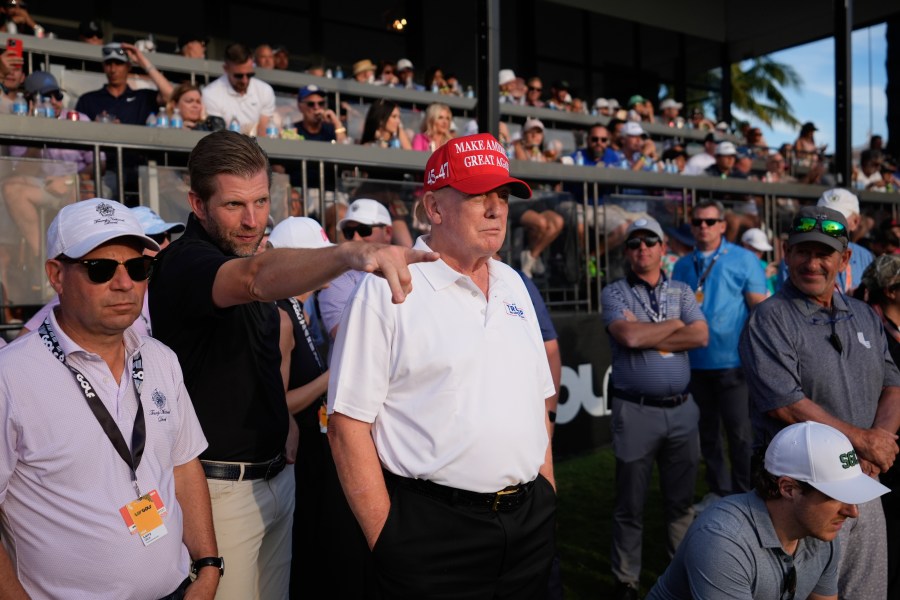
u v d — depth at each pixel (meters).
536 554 1.91
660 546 4.11
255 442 2.08
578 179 5.96
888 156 12.74
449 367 1.76
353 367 1.79
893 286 2.94
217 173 1.98
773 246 7.29
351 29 10.91
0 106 4.58
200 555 1.83
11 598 1.49
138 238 1.63
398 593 1.77
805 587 2.23
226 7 9.91
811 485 2.03
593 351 5.80
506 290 1.95
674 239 6.54
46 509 1.55
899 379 2.85
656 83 13.73
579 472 5.30
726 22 14.12
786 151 11.31
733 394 4.46
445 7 11.72
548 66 12.59
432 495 1.77
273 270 1.60
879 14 12.32
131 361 1.72
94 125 4.03
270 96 6.20
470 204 1.83
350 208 3.74
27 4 8.58
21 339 1.64
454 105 8.51
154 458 1.70
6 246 3.73
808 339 2.68
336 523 2.58
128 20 9.26
